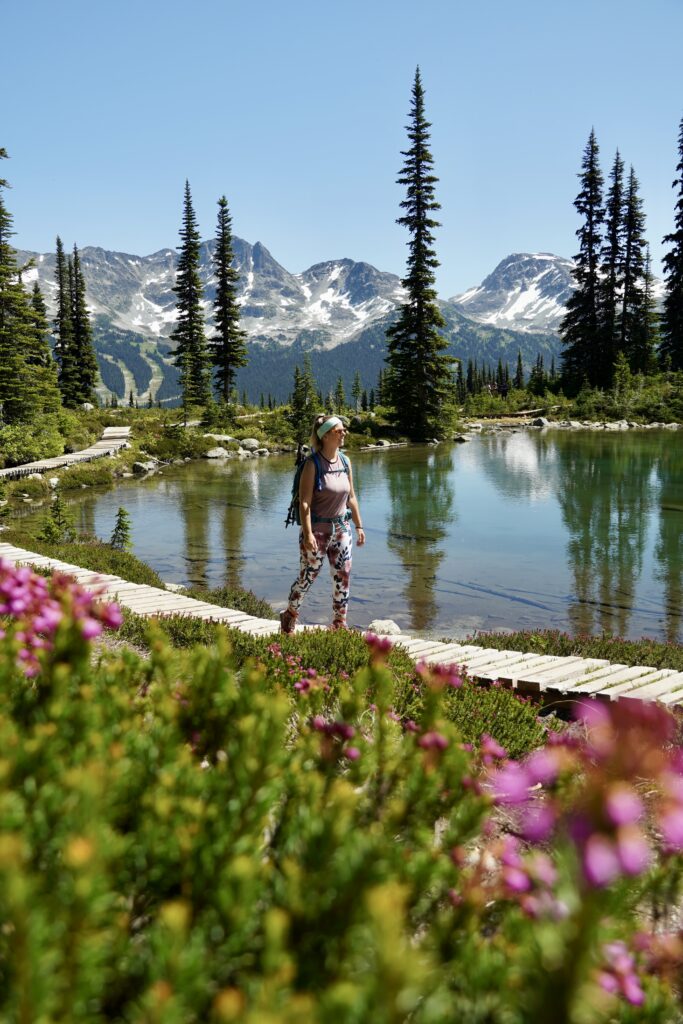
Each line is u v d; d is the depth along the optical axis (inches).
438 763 71.6
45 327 2303.2
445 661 299.4
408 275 2196.1
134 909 54.7
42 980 37.7
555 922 38.8
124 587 419.2
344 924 47.6
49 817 51.6
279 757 62.9
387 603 556.4
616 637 462.9
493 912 64.0
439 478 1280.8
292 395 2534.5
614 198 2893.7
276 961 40.8
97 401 3277.6
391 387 2237.9
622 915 54.2
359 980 47.3
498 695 214.8
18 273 1857.8
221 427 2348.7
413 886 56.3
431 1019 43.8
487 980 47.8
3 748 60.5
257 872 54.4
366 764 75.1
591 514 908.0
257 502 1111.6
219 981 46.7
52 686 72.6
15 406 1738.4
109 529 897.5
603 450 1680.6
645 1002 58.6
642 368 2923.2
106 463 1588.3
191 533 863.1
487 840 108.6
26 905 38.7
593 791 34.2
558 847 39.1
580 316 3009.4
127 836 55.7
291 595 280.5
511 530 826.8
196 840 54.6
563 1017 36.5
